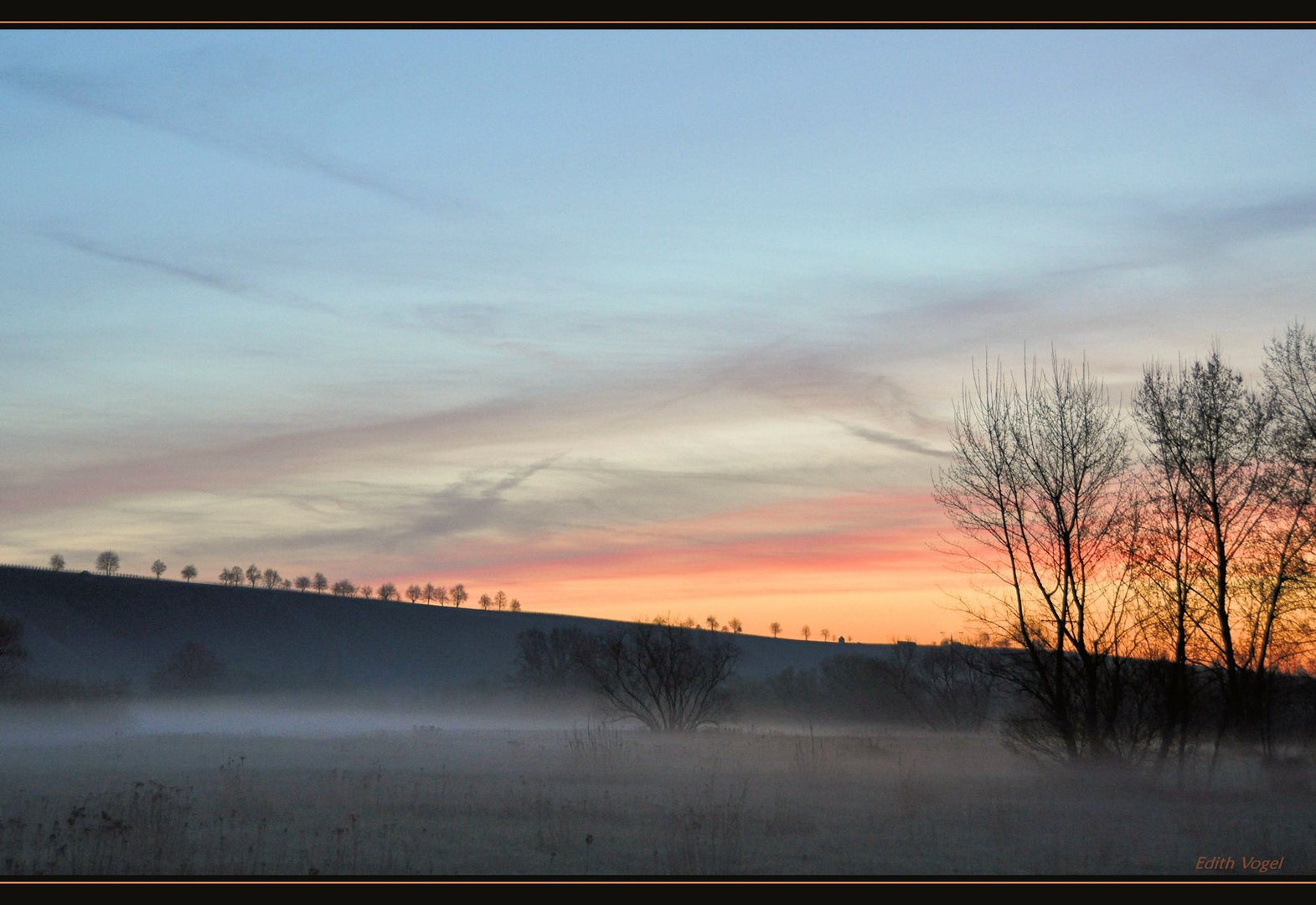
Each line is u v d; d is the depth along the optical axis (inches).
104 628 6914.4
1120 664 1243.2
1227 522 1221.7
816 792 1099.3
